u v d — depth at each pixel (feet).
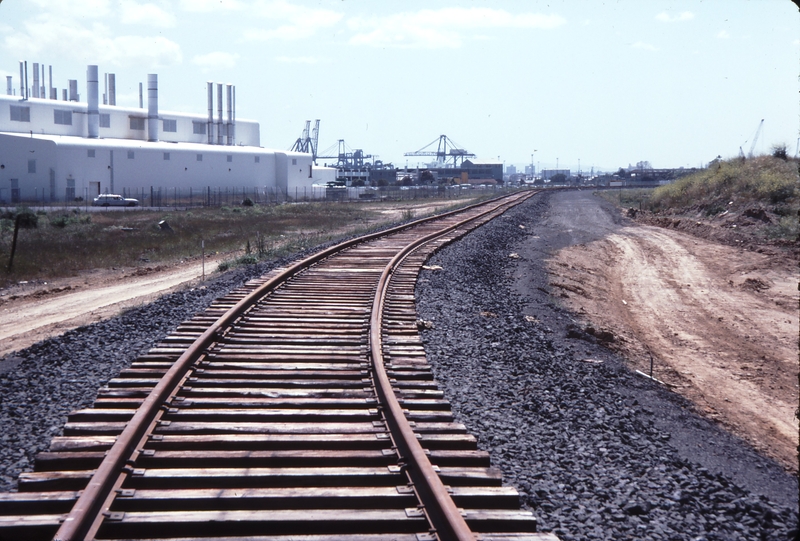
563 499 20.06
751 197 139.74
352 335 37.96
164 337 38.32
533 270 80.02
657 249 113.39
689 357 53.16
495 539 16.69
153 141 300.40
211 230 133.80
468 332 42.55
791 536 19.17
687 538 18.37
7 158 228.84
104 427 23.09
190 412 24.75
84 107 285.02
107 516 17.13
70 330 43.62
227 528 17.08
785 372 49.37
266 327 39.70
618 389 36.42
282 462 20.98
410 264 67.36
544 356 39.37
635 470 23.07
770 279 83.25
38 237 108.47
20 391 29.78
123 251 96.68
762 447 32.55
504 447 23.77
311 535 16.96
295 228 143.95
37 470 20.26
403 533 17.26
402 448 21.90
